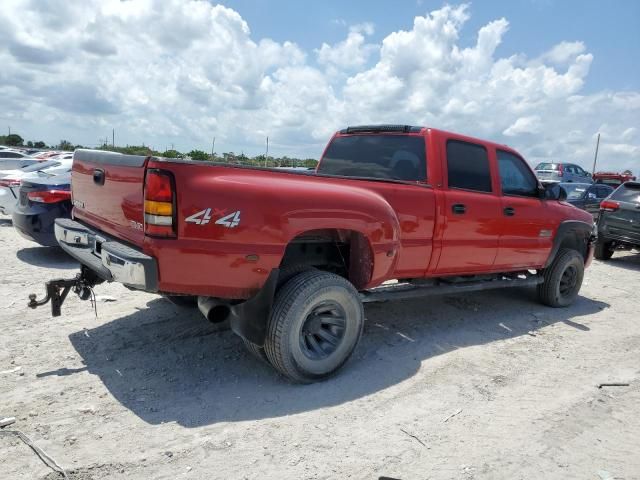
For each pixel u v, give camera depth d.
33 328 4.54
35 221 7.29
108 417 3.12
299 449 2.90
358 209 3.80
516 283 5.82
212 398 3.44
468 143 5.10
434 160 4.72
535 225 5.72
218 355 4.15
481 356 4.52
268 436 3.01
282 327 3.49
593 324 5.82
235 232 3.25
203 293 3.33
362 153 5.32
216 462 2.73
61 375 3.65
